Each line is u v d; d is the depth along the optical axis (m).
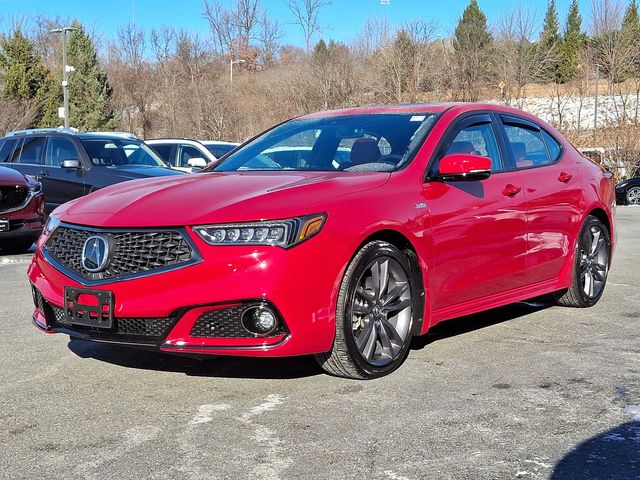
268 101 42.25
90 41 53.78
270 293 3.76
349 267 4.05
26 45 47.62
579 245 5.96
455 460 3.19
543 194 5.49
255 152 5.45
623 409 3.80
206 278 3.80
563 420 3.65
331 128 5.34
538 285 5.57
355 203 4.15
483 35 38.28
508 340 5.16
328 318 3.96
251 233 3.82
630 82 41.12
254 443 3.38
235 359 4.69
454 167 4.58
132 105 55.41
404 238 4.40
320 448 3.32
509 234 5.13
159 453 3.29
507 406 3.84
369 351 4.22
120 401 3.96
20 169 12.57
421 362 4.62
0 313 6.11
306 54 50.97
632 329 5.48
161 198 4.21
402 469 3.11
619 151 25.56
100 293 3.96
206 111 43.72
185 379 4.31
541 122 6.02
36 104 42.53
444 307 4.71
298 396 4.00
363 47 40.00
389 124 5.14
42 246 4.41
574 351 4.88
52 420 3.70
